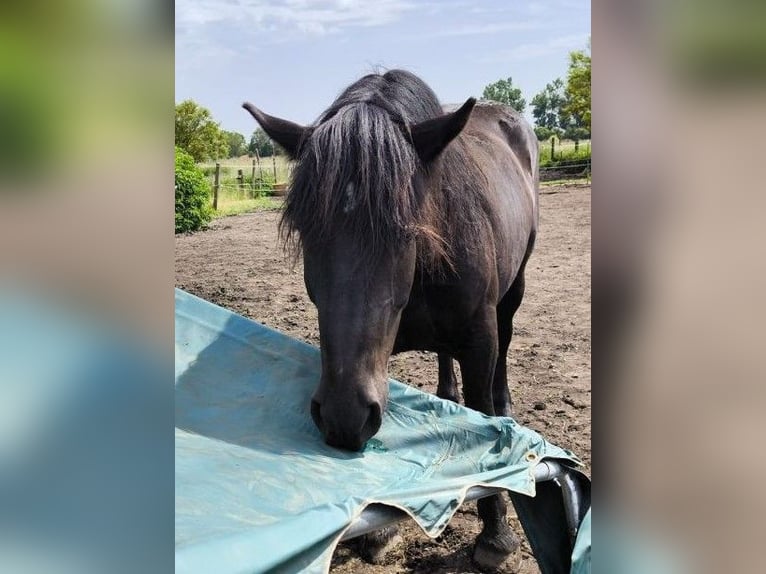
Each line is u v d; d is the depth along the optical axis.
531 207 4.36
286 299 8.39
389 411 2.41
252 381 2.58
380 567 3.19
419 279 2.82
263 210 19.58
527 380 5.45
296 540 1.39
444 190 2.84
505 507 3.21
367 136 2.27
